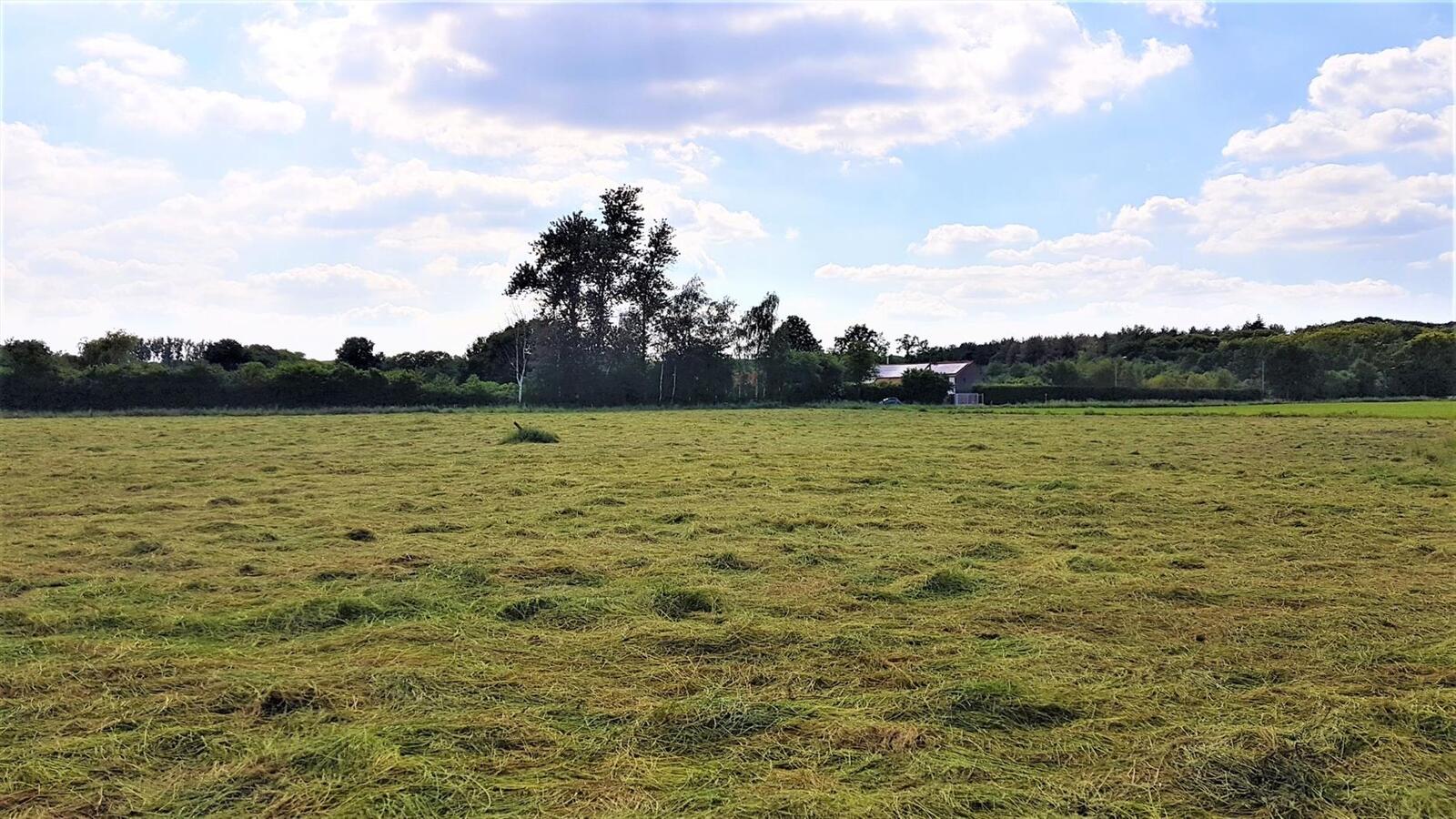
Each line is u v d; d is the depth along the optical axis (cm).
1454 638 552
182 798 350
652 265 5388
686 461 1630
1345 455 1811
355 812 336
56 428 2706
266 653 527
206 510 1070
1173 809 344
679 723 419
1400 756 385
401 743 395
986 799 346
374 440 2208
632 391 5244
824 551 816
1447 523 978
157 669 492
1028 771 373
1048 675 487
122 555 800
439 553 802
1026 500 1137
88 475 1405
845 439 2297
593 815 335
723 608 623
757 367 5700
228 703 443
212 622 582
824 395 5831
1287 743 389
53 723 420
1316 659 516
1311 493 1216
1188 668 501
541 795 351
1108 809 340
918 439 2309
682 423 3066
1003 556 816
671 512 1024
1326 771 371
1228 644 543
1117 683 476
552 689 466
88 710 436
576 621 593
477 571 715
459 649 533
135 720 422
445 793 351
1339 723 412
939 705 439
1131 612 616
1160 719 429
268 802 347
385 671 486
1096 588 684
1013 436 2434
